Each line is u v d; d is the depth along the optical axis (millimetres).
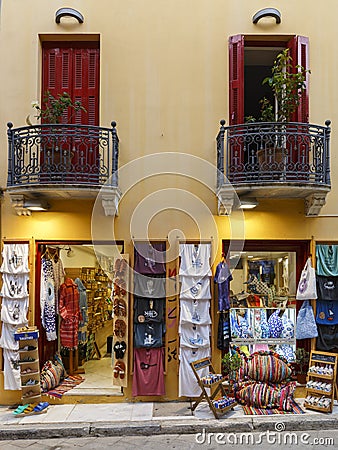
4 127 7285
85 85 7535
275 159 6816
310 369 6742
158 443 5754
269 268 7422
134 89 7383
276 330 7344
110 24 7430
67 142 6898
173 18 7461
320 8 7523
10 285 7078
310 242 7270
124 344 6996
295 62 7309
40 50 7484
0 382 7023
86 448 5648
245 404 6691
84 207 7277
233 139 7051
